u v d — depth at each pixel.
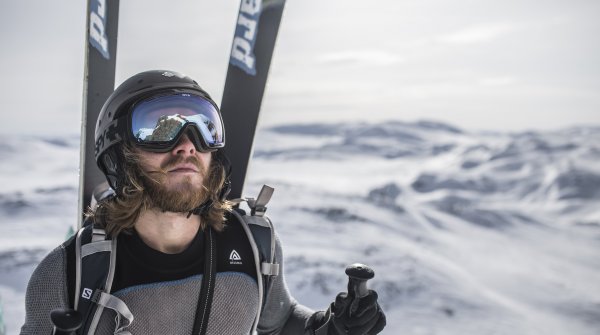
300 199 58.00
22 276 24.14
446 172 139.12
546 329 36.16
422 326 30.86
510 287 46.53
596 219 98.94
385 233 51.16
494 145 175.38
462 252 55.44
